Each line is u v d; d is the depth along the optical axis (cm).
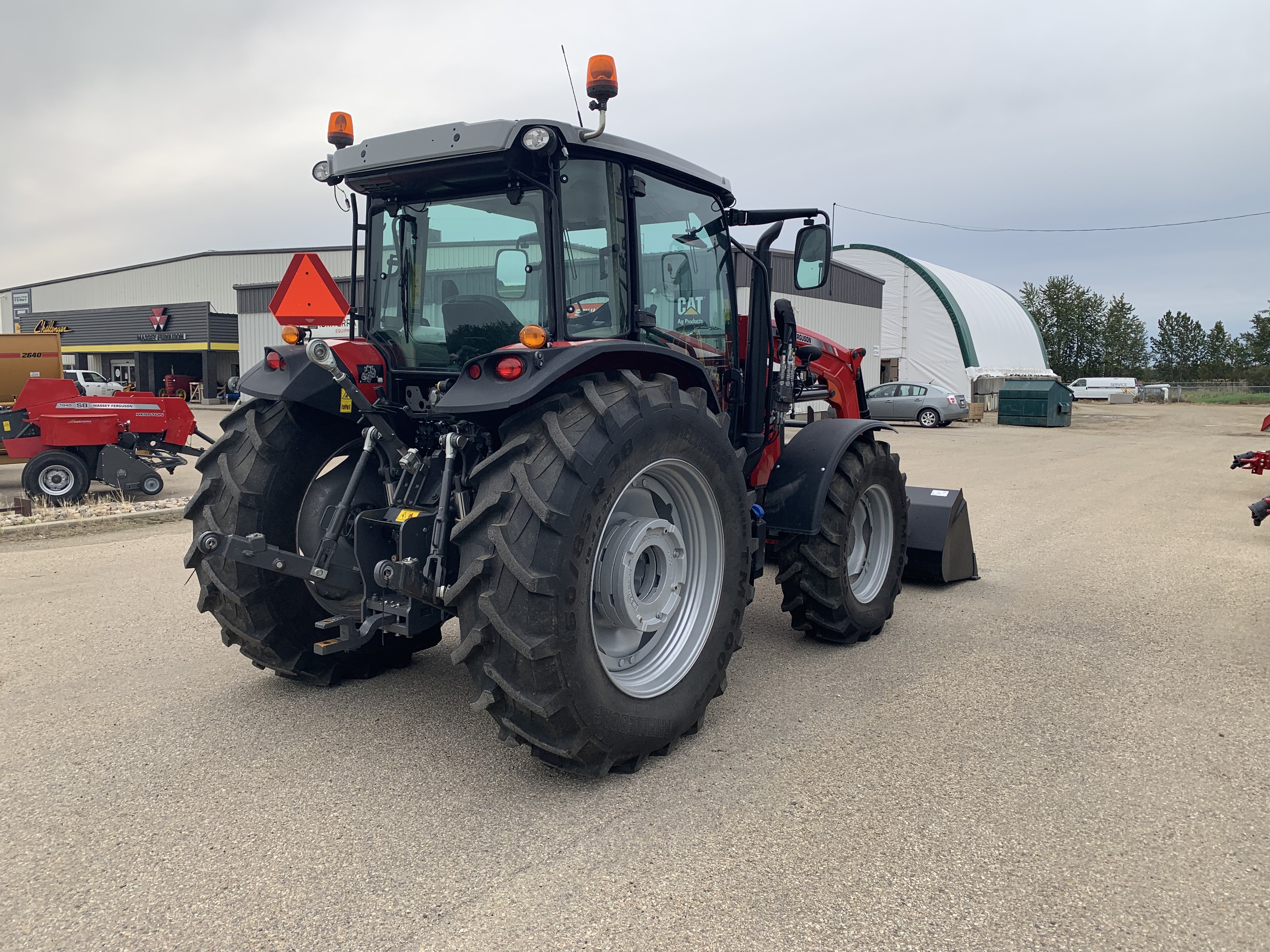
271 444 351
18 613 504
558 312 306
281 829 264
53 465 939
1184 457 1500
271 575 357
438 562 296
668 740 310
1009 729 338
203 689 384
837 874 238
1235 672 404
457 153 296
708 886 233
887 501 468
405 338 352
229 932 214
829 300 2845
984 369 3306
